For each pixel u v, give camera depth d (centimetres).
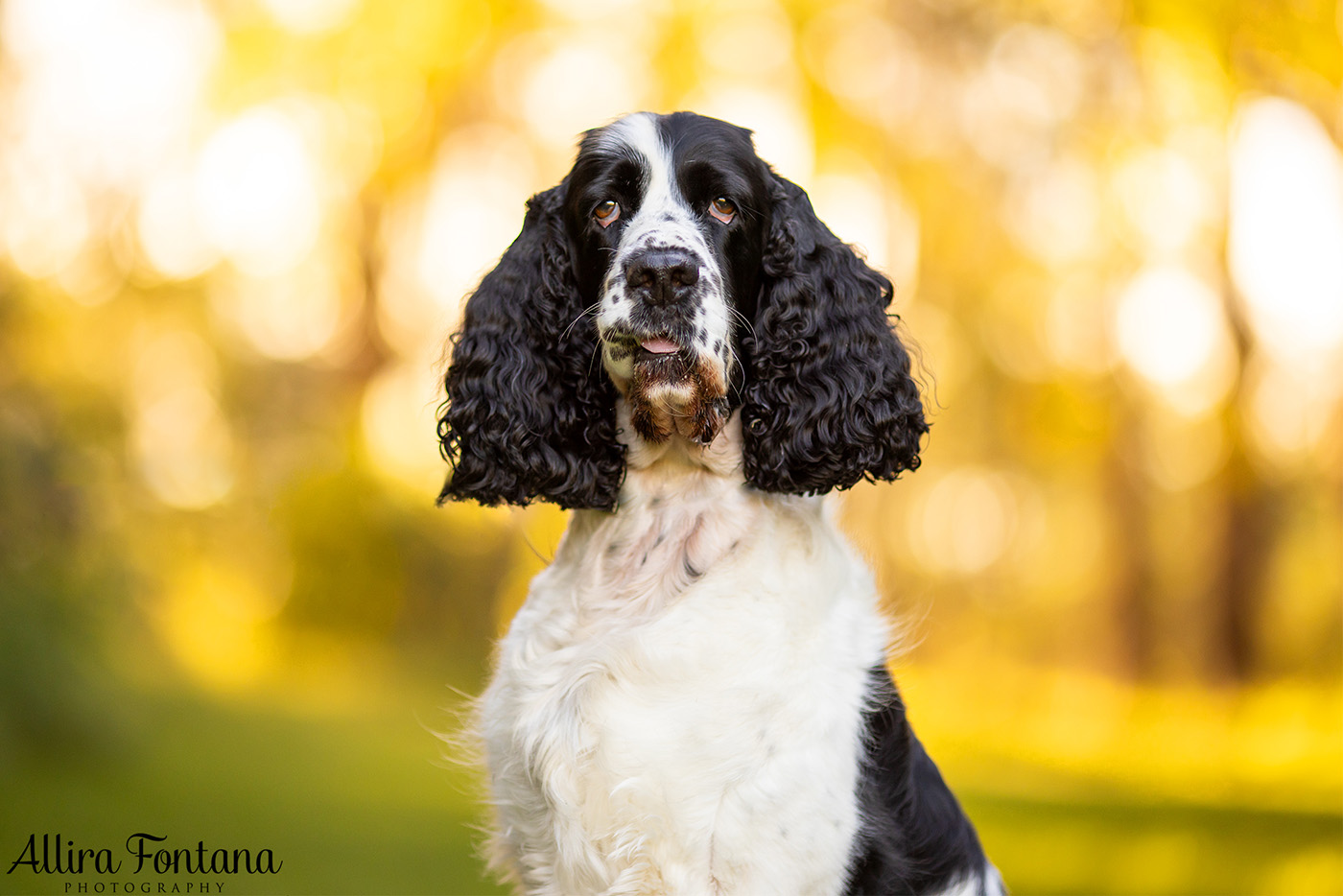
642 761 327
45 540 981
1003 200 1748
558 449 380
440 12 1745
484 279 405
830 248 389
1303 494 2047
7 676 945
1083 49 1566
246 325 1880
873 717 346
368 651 2067
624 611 356
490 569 2159
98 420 1130
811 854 326
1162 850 973
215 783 1059
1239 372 1845
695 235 357
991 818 1112
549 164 1911
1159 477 2136
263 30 1750
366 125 1848
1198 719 1920
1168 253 1748
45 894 718
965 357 1958
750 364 372
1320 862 922
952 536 2995
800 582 350
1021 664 2981
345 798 1073
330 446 2042
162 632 1484
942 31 1659
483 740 372
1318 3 1343
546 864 349
